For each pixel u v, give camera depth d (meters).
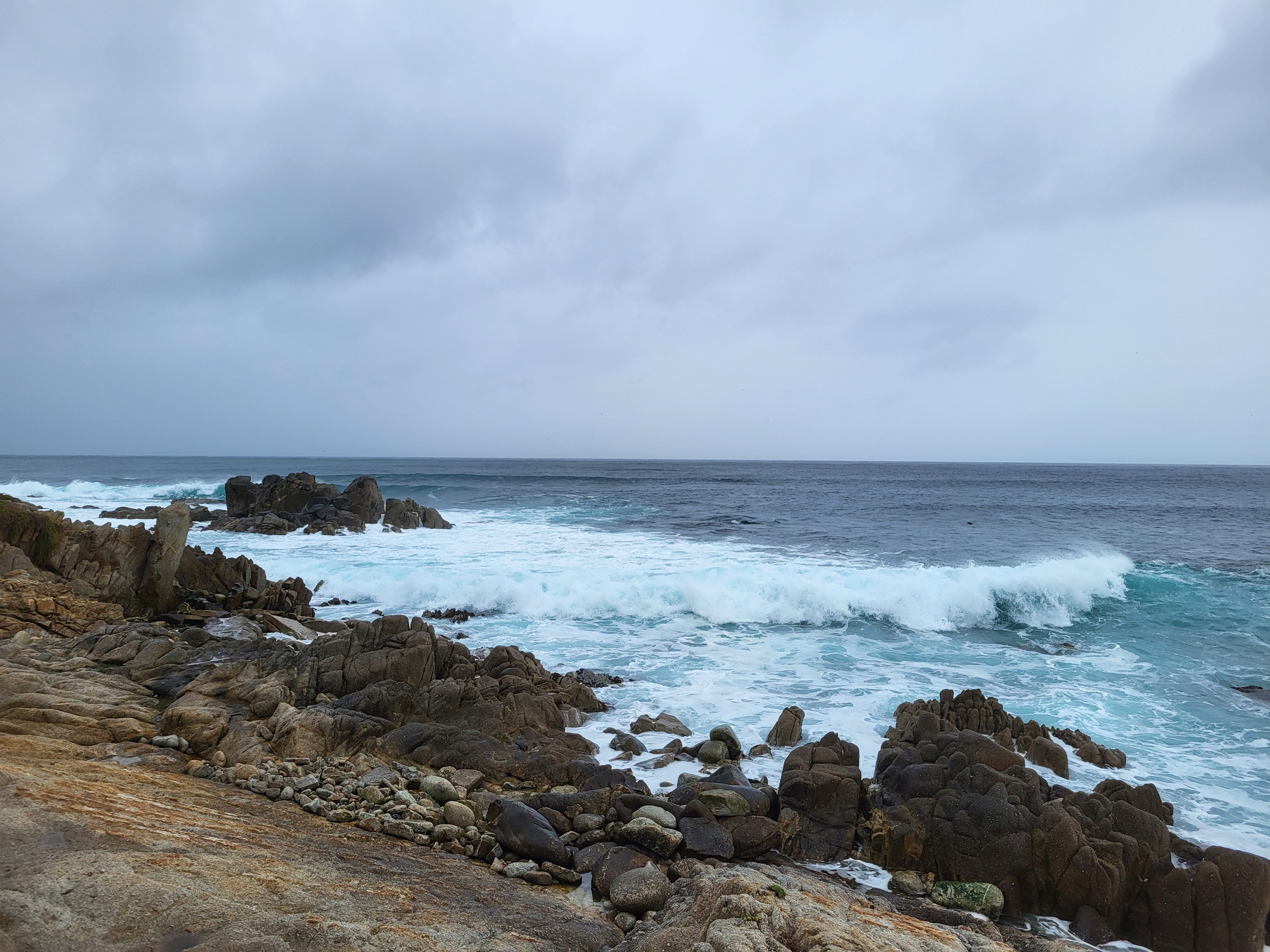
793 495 71.94
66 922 3.83
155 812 6.08
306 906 4.71
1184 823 8.88
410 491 67.50
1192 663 16.09
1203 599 21.72
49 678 10.41
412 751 9.91
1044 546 34.66
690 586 20.33
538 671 13.30
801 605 19.94
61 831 4.97
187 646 12.92
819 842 8.20
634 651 16.70
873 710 12.86
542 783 9.38
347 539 34.34
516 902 6.15
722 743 10.62
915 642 17.80
